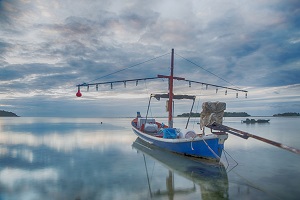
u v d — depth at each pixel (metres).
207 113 17.66
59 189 11.54
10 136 41.28
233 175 14.42
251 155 21.81
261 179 13.47
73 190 11.35
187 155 19.48
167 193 11.00
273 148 26.38
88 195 10.62
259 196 10.64
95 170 15.68
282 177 13.93
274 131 52.00
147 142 28.12
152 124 29.44
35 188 11.63
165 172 15.13
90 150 25.23
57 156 21.38
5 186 11.96
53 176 14.10
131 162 18.56
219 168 16.27
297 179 13.50
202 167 16.66
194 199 10.23
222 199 10.23
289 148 11.45
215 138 16.42
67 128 68.31
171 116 26.11
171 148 21.03
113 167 16.67
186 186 12.13
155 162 18.42
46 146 28.31
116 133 49.41
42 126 80.25
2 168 16.31
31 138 37.94
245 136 14.39
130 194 10.86
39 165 17.34
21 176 14.03
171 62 27.05
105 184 12.36
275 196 10.62
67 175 14.38
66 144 30.28
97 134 46.72
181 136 21.02
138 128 32.19
